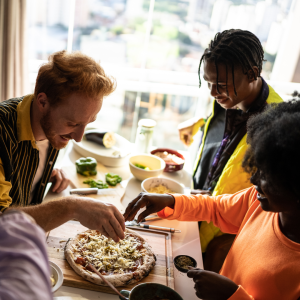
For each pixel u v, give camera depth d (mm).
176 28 2590
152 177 1587
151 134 1940
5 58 2244
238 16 2438
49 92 1036
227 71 1315
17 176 1194
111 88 1104
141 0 2479
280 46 2510
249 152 963
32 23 2371
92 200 1023
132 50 2672
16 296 274
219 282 855
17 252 305
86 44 2586
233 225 1193
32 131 1178
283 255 849
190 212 1221
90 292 947
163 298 814
